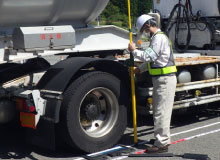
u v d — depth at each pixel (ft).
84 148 19.76
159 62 19.76
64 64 20.12
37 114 18.94
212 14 29.68
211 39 29.60
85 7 21.63
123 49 24.07
